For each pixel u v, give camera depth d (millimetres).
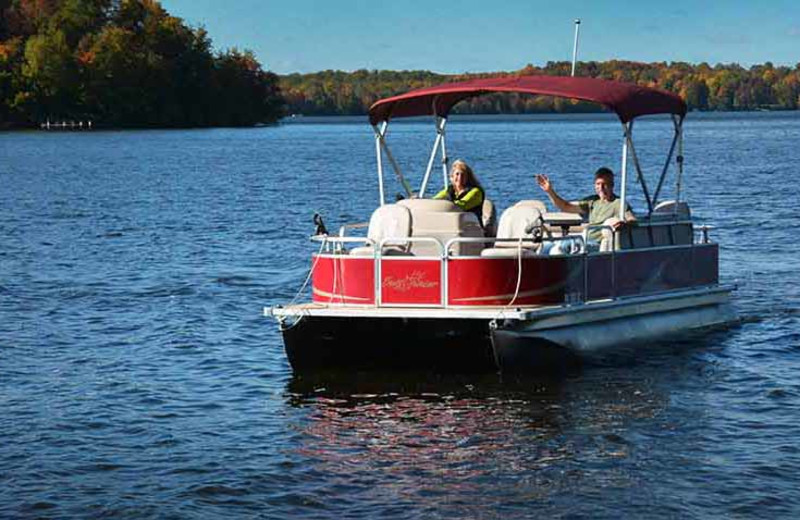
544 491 9461
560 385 12609
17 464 10102
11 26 154000
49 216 32375
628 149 13867
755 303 17047
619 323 13781
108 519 8930
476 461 10203
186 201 37781
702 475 9719
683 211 15242
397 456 10359
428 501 9281
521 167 56656
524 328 12773
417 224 13297
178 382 12906
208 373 13320
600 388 12461
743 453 10234
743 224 27609
